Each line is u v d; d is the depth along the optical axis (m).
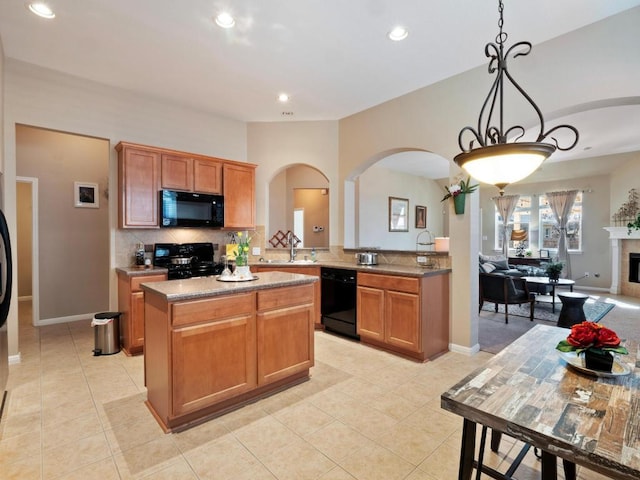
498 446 1.94
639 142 6.08
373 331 3.57
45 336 3.91
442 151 3.55
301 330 2.72
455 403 1.19
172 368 2.03
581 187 7.84
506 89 3.06
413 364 3.16
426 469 1.76
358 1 2.31
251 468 1.75
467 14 2.45
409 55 3.03
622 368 1.44
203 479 1.67
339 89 3.74
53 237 4.50
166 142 4.07
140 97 3.87
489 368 1.47
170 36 2.73
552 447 0.97
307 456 1.85
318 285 4.28
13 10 2.39
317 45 2.86
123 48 2.91
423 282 3.15
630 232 6.82
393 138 3.99
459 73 3.38
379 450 1.91
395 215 8.10
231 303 2.29
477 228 3.46
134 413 2.28
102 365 3.08
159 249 3.93
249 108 4.29
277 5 2.35
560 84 2.76
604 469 0.88
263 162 4.78
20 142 4.28
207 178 4.13
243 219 4.45
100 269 4.85
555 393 1.24
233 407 2.35
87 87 3.52
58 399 2.46
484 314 5.29
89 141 4.78
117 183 3.72
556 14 2.47
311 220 8.20
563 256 7.97
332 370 3.02
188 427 2.12
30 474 1.69
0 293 2.21
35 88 3.24
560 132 5.38
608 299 6.51
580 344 1.43
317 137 4.70
